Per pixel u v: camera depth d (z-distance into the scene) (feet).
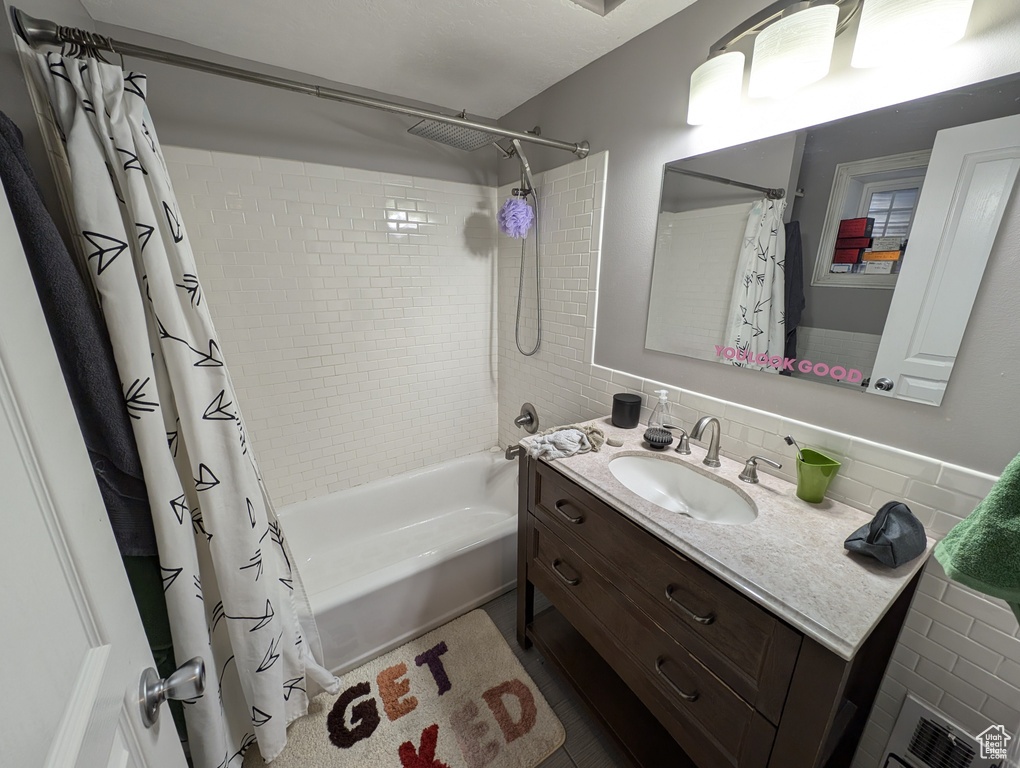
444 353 7.46
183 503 2.87
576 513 3.80
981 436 2.63
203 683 1.86
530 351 7.02
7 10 2.44
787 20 2.82
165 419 2.96
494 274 7.57
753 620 2.42
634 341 5.08
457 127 5.04
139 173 2.68
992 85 2.35
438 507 7.66
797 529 2.94
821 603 2.26
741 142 3.63
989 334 2.53
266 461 6.29
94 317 2.50
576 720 4.29
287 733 4.13
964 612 2.79
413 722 4.24
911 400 2.90
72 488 1.42
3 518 1.09
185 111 4.82
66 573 1.34
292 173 5.54
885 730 3.34
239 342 5.71
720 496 3.76
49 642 1.21
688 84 3.99
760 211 3.57
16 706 1.03
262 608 3.38
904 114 2.70
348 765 3.87
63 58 2.52
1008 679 2.67
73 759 1.18
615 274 5.19
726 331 4.00
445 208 6.81
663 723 3.14
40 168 2.61
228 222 5.30
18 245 1.30
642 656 3.26
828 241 3.17
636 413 4.83
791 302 3.46
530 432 7.27
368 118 5.89
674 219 4.32
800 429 3.53
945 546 2.10
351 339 6.53
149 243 2.71
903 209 2.77
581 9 3.96
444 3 3.90
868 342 3.05
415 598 5.12
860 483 3.21
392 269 6.59
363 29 4.32
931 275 2.70
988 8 2.33
